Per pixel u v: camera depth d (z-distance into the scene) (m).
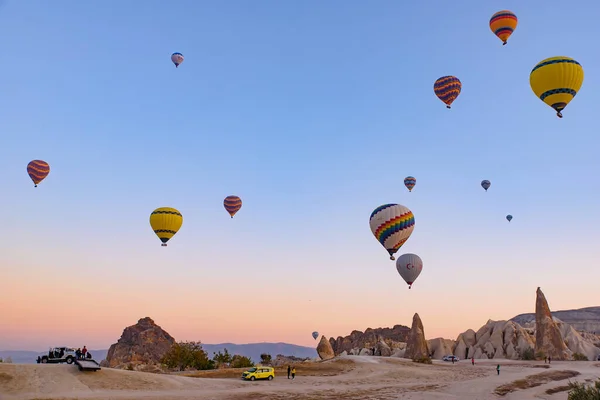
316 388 50.81
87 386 42.06
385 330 194.25
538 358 116.50
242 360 95.06
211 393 43.41
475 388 55.12
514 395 50.81
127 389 42.91
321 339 139.12
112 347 165.12
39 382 41.34
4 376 41.34
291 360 123.56
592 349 126.75
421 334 124.06
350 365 78.94
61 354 50.28
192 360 93.81
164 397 39.50
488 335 138.00
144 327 173.38
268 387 50.09
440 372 74.94
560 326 139.12
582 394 33.50
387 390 51.03
